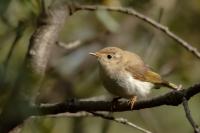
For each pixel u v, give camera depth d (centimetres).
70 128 1378
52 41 759
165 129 1534
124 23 1489
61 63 1360
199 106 1466
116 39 1470
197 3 1521
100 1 1037
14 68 682
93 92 1420
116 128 1571
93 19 1466
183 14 1522
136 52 1487
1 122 661
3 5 654
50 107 751
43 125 1004
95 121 1501
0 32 916
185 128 1543
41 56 733
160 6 1343
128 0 1150
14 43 777
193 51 933
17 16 871
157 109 1541
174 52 1470
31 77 661
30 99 656
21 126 674
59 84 1320
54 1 788
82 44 1412
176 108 1547
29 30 1142
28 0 870
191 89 631
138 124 1525
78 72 1407
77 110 758
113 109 773
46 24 762
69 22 1455
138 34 1500
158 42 1451
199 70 1479
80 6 826
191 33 1539
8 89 669
